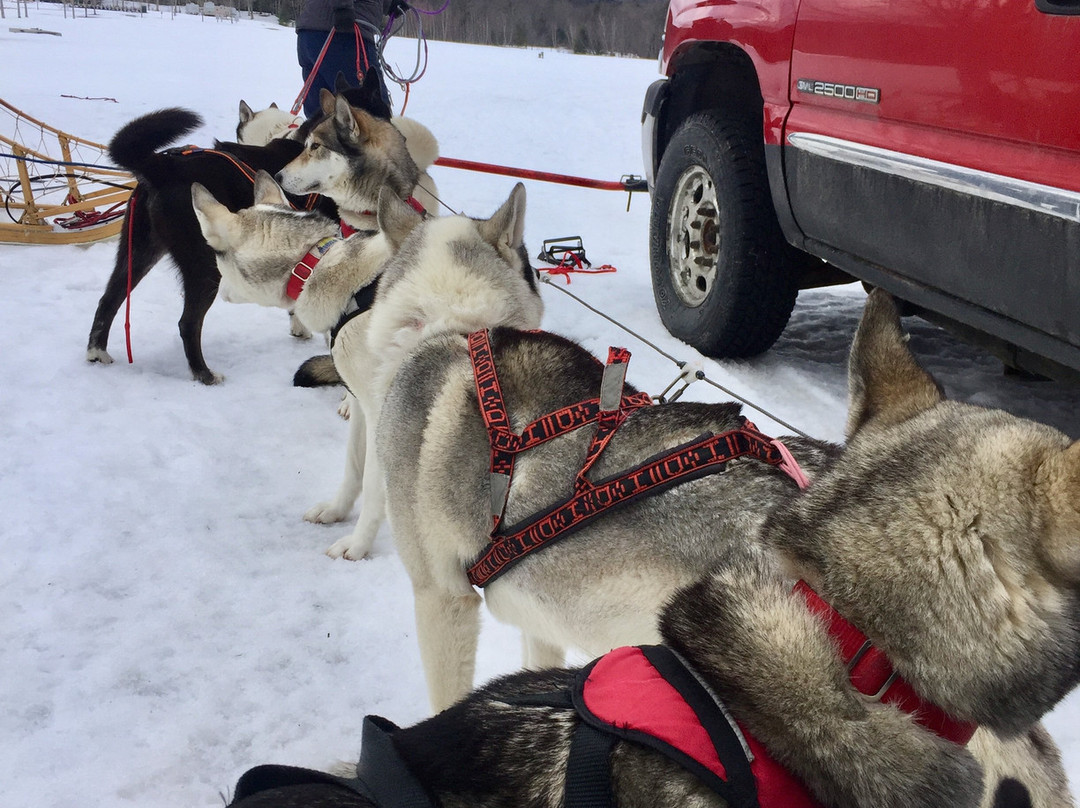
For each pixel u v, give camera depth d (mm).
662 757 1065
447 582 2146
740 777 1017
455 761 1143
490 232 2467
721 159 4277
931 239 3174
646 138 5309
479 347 2111
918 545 1079
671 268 4895
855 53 3461
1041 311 2779
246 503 3561
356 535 3199
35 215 7133
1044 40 2643
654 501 1725
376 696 2553
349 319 3051
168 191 4613
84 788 2182
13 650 2646
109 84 17781
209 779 2238
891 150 3299
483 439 2012
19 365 4766
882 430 1254
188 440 4035
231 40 32500
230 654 2686
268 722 2432
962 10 2939
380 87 6551
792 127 3867
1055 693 1075
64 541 3205
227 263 3471
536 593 1883
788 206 3996
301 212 3455
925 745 1049
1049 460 1033
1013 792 1336
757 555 1287
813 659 1086
